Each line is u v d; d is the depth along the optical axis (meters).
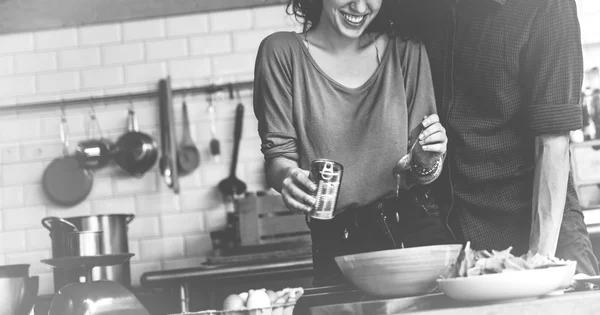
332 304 1.53
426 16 2.05
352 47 2.02
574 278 1.53
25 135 4.27
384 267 1.49
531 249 1.81
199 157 4.21
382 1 2.04
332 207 1.65
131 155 4.14
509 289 1.35
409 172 1.93
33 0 3.88
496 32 1.91
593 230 3.32
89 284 1.78
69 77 4.30
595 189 3.77
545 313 1.30
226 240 3.93
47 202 4.23
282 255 3.57
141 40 4.29
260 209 3.78
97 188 4.22
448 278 1.44
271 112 2.01
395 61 2.00
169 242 4.16
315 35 2.05
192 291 3.45
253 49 4.27
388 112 1.95
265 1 4.18
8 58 4.32
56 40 4.32
